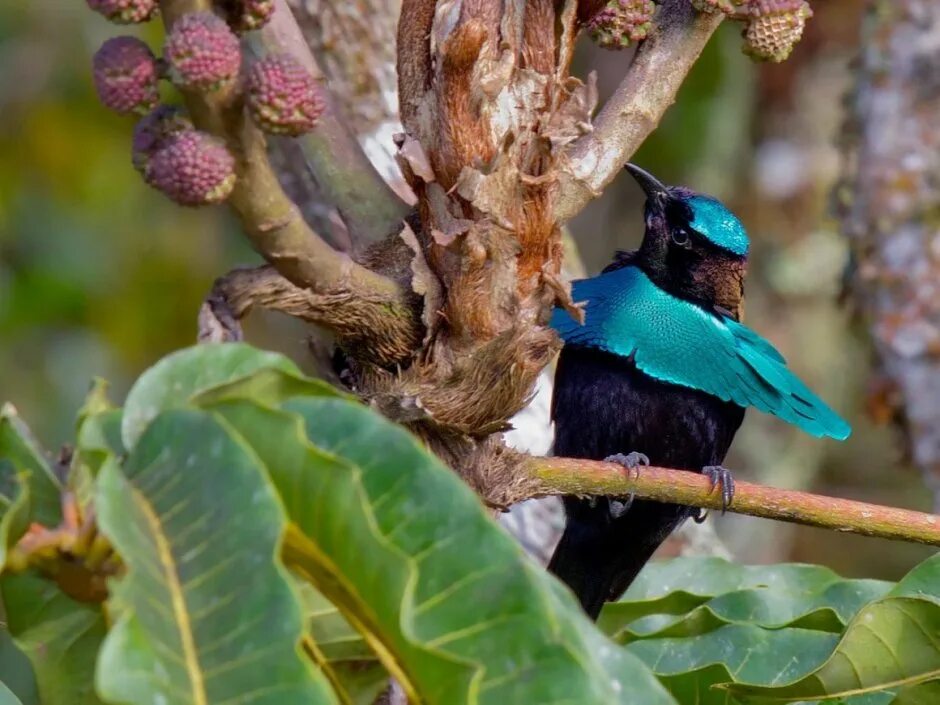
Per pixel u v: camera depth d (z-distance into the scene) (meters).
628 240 15.93
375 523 3.84
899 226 11.66
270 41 5.80
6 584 4.61
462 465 5.97
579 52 15.33
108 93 4.32
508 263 5.53
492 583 3.86
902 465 12.05
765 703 6.03
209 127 4.53
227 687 3.49
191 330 14.59
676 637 6.55
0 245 14.23
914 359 11.52
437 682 3.69
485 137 5.40
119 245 14.52
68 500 4.13
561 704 3.75
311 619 4.76
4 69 14.38
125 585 3.52
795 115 15.79
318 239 5.21
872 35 11.98
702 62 14.88
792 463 15.58
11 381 14.02
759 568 7.39
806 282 15.77
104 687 3.27
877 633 5.68
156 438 3.95
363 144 9.88
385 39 9.98
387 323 5.62
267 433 3.95
